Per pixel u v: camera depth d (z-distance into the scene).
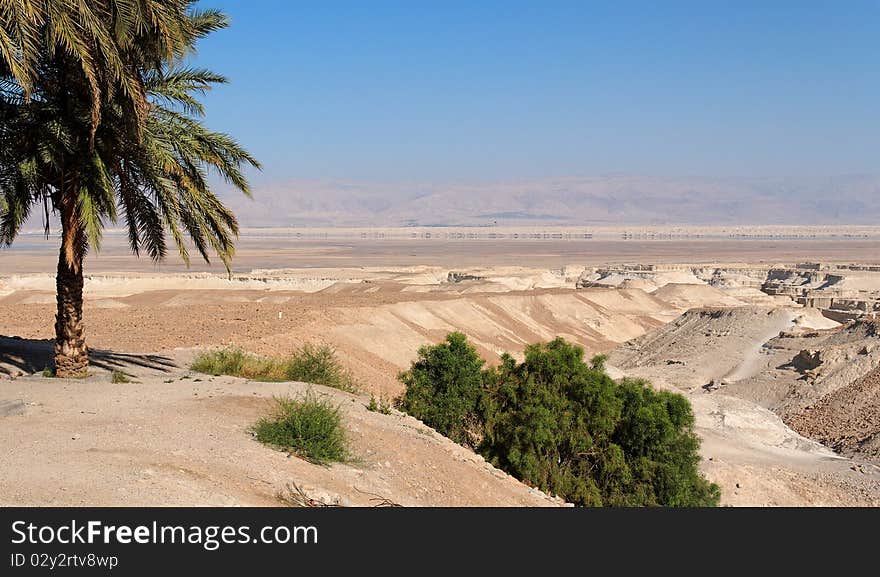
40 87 17.67
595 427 23.05
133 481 10.71
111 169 18.77
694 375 57.94
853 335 54.81
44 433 13.20
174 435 13.69
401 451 16.28
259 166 19.81
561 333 71.62
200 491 10.80
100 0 15.93
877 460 36.12
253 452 13.18
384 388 35.28
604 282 128.38
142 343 33.38
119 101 17.31
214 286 92.19
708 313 71.19
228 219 19.64
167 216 18.73
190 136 18.78
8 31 14.12
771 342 61.38
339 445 14.42
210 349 32.16
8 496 9.72
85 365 20.55
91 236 17.69
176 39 17.22
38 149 17.64
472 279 115.06
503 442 22.50
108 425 14.09
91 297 75.31
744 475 29.83
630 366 65.06
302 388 20.39
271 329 41.25
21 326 40.88
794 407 47.53
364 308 52.50
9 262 163.00
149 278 98.88
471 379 23.94
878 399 43.25
